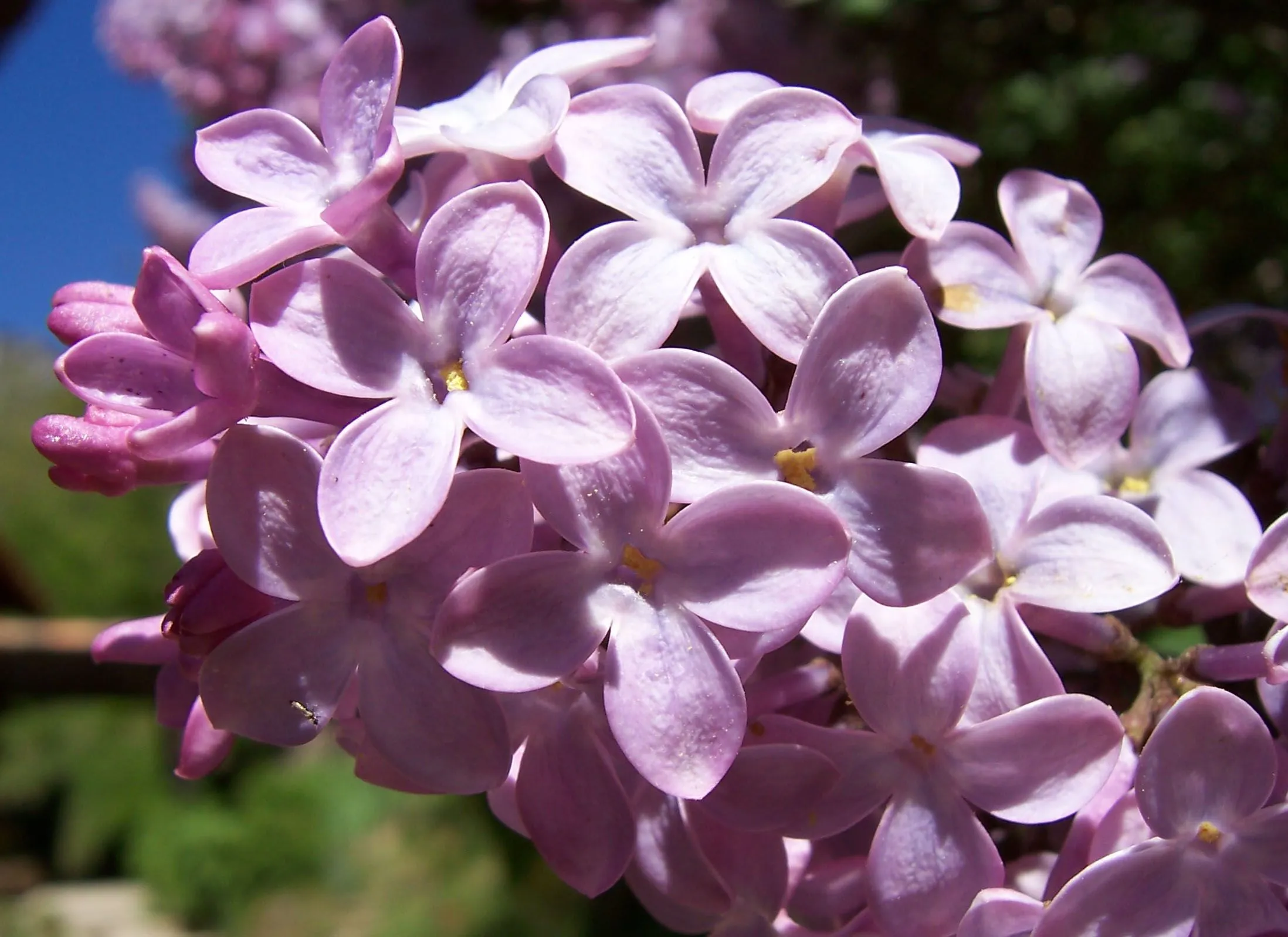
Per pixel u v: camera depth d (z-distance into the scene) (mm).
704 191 75
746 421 68
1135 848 66
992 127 199
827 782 69
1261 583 71
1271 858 67
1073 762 68
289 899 598
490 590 65
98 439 69
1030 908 67
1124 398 78
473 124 82
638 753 65
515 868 350
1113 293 83
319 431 76
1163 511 88
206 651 69
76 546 802
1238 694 81
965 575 67
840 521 64
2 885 763
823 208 81
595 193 74
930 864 70
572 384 65
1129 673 80
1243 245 190
